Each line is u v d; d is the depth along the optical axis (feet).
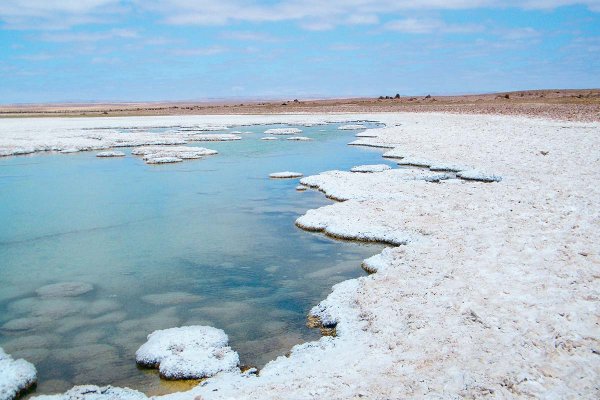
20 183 80.02
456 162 84.58
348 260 43.42
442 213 52.13
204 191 72.79
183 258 45.16
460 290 31.73
